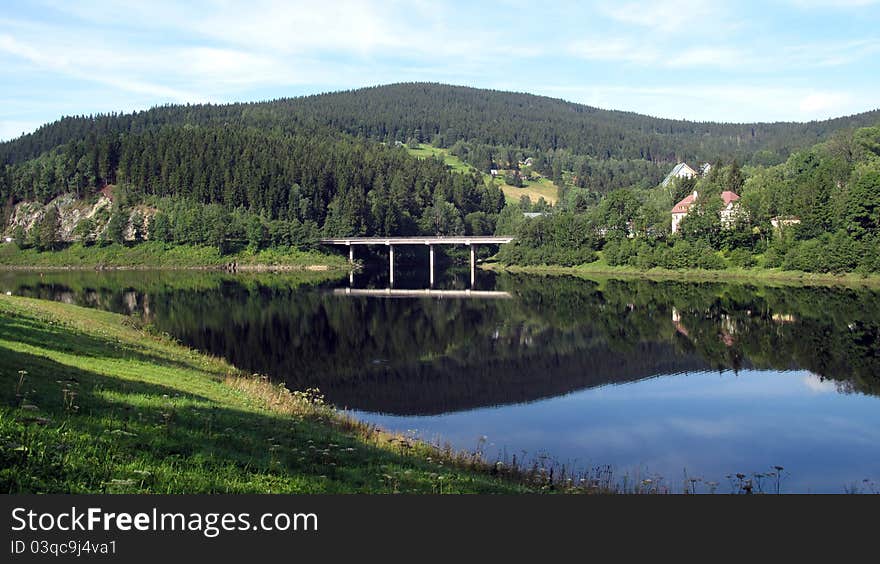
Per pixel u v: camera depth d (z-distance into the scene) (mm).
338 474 21438
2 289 116500
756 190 162750
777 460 33219
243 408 29828
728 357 59062
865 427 38562
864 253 117625
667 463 32969
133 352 40750
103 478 16922
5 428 17797
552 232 177250
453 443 36188
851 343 63562
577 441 36844
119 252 190750
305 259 185250
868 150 191500
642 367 56250
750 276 130875
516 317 86562
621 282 133625
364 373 54125
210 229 188750
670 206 195875
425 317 86688
